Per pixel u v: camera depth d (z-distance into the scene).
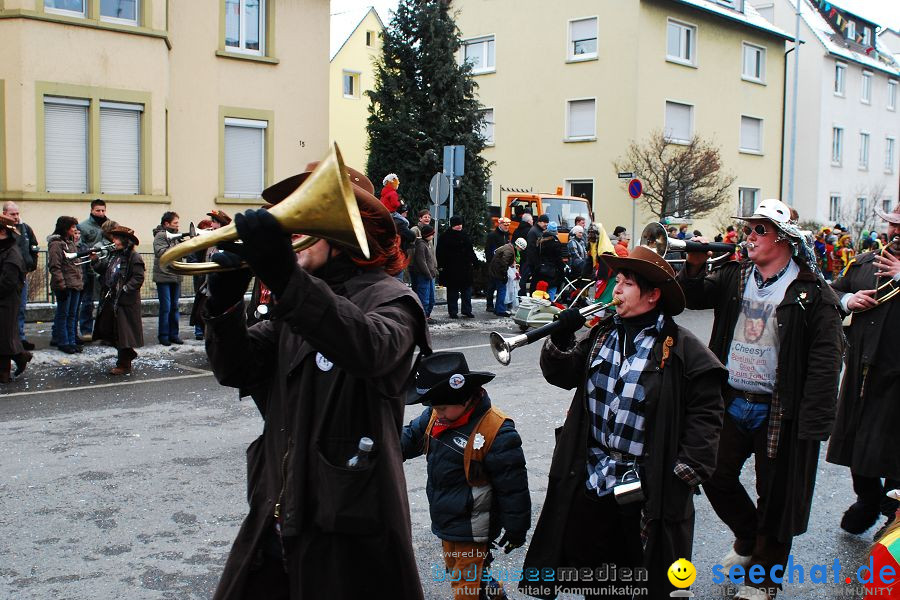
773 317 4.12
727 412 4.25
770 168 34.34
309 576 2.33
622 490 3.19
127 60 16.19
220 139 18.41
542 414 8.09
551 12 29.69
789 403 4.04
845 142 40.47
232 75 18.52
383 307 2.31
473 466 3.54
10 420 7.62
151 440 7.02
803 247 4.08
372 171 22.50
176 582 4.35
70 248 10.98
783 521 4.03
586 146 29.08
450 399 3.46
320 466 2.33
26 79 15.03
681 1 28.72
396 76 22.47
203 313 2.40
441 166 22.19
